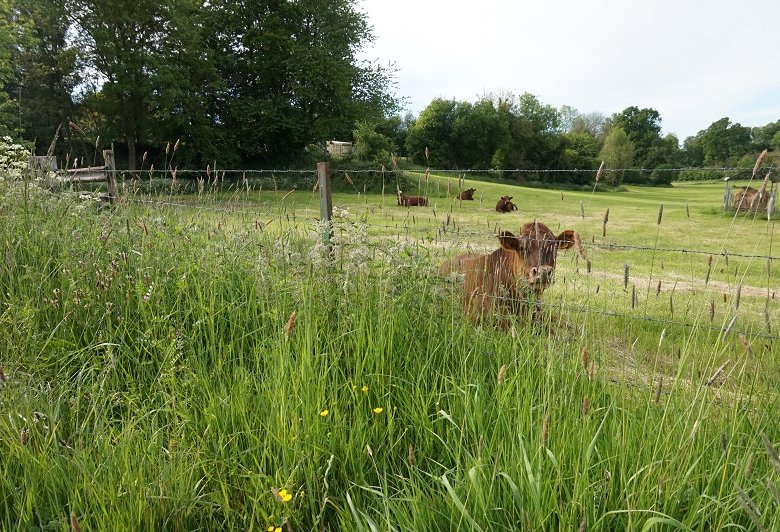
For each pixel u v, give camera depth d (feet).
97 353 11.04
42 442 7.89
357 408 9.03
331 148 167.12
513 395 9.43
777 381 9.51
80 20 104.17
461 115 232.73
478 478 6.81
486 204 86.02
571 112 403.34
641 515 6.43
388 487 8.00
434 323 11.76
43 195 15.98
